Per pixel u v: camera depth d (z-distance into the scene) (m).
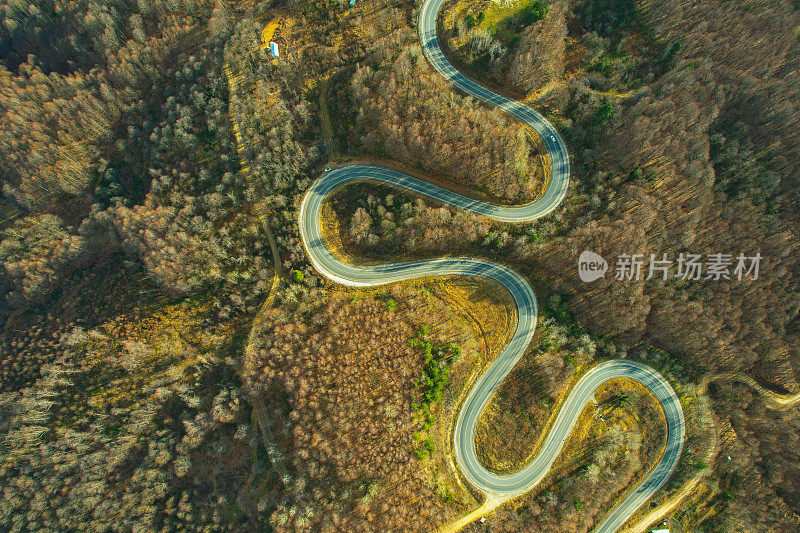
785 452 100.44
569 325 103.00
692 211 101.56
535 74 109.12
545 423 97.38
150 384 104.75
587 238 99.25
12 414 105.00
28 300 118.25
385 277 105.12
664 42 115.56
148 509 97.19
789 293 104.00
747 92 110.00
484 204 107.25
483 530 88.69
